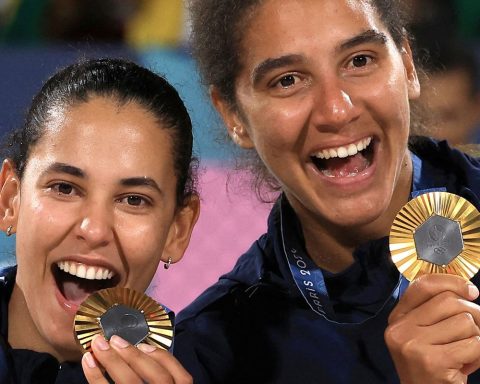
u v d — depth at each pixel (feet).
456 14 39.83
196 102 31.86
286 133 21.80
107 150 20.93
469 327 19.54
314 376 23.09
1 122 32.14
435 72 33.50
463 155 24.02
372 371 22.85
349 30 21.30
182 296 34.32
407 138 22.36
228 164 30.48
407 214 20.24
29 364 21.13
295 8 21.42
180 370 19.67
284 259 24.02
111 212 20.99
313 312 23.57
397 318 20.31
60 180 20.92
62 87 22.02
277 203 24.73
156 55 33.83
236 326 23.85
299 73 21.58
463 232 20.15
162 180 21.48
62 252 20.92
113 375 19.31
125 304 20.07
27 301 21.40
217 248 34.55
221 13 22.75
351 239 23.43
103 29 44.37
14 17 44.37
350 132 21.63
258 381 23.41
